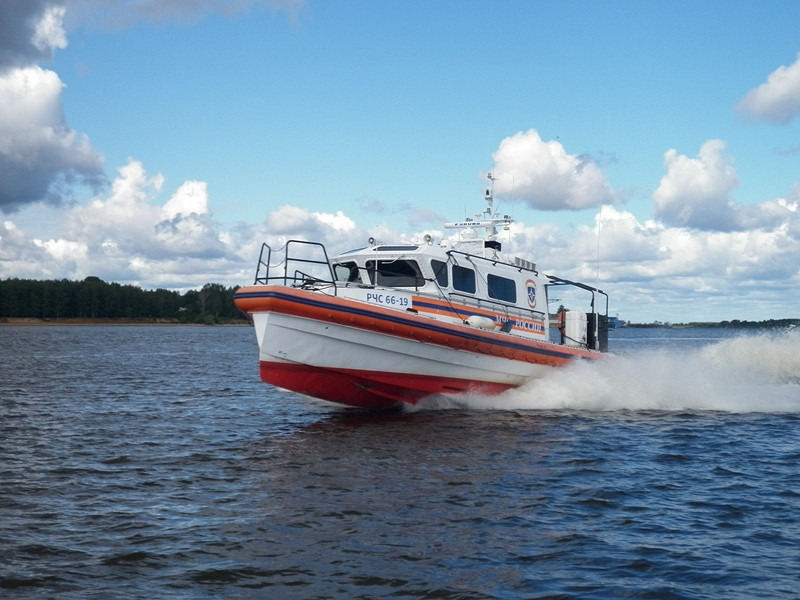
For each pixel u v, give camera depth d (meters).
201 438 11.88
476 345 13.89
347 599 5.36
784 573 5.86
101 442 11.52
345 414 14.18
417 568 5.93
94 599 5.33
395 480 8.71
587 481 8.73
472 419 13.41
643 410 15.05
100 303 151.50
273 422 13.62
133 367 29.78
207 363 33.06
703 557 6.21
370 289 13.47
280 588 5.54
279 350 12.41
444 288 14.18
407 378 13.61
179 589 5.52
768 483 8.75
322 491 8.23
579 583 5.66
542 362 15.17
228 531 6.84
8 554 6.23
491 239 15.97
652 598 5.40
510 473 9.09
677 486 8.55
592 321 17.20
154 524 7.06
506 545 6.47
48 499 8.00
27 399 17.56
